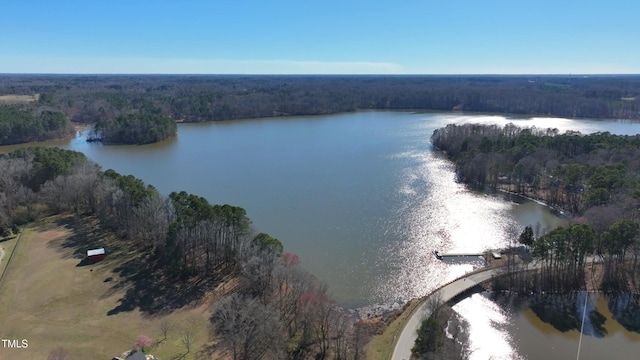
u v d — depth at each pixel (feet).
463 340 232.94
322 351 219.00
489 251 331.36
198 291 271.69
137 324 239.50
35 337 227.20
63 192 389.19
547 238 275.18
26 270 294.25
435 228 377.91
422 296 274.98
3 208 363.76
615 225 276.82
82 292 269.64
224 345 221.87
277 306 244.22
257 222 390.42
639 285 280.10
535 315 258.57
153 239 325.01
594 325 250.16
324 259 324.39
